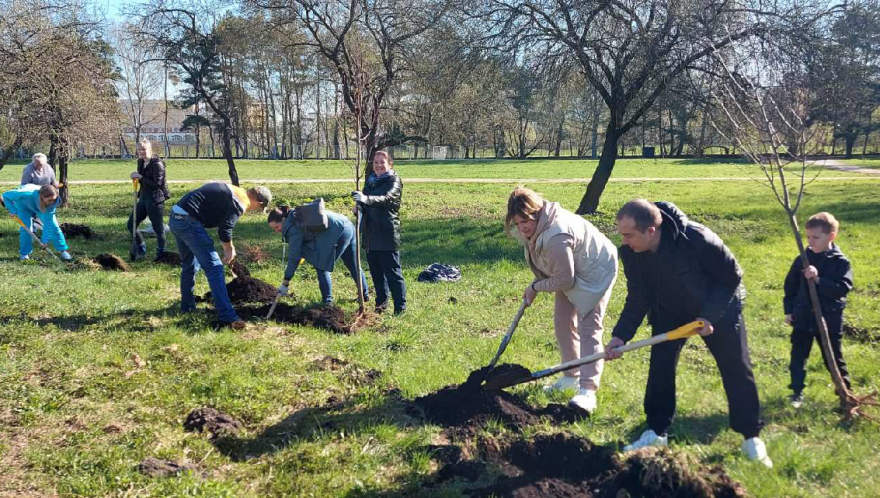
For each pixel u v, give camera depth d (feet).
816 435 15.49
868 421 15.98
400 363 20.34
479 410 15.99
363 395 17.62
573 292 16.55
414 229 55.47
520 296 30.42
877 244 44.09
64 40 59.06
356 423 15.99
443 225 57.98
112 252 39.65
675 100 51.93
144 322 23.82
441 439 15.28
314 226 24.98
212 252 23.75
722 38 47.98
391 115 74.64
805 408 16.97
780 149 17.60
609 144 61.87
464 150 281.54
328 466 14.12
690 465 11.99
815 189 88.28
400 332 24.07
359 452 14.64
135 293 28.32
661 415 14.56
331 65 77.10
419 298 29.63
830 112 44.27
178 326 23.58
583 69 56.18
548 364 20.49
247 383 18.25
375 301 27.99
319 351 21.61
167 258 36.68
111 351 20.45
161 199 36.63
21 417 15.48
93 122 61.36
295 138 269.03
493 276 35.14
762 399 17.71
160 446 14.61
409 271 36.70
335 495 13.08
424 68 67.82
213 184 23.84
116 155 228.43
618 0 53.06
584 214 63.67
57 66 57.41
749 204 71.46
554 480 12.88
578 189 98.58
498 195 90.22
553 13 53.47
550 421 15.96
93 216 63.26
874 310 27.43
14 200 34.14
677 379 19.07
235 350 21.06
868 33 48.60
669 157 192.85
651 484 11.78
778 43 47.26
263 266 36.94
